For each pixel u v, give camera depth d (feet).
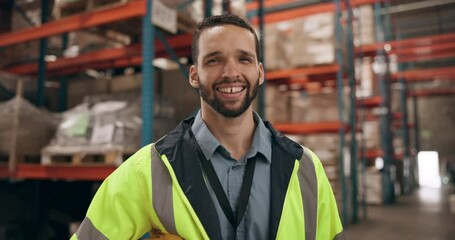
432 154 64.23
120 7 11.21
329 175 21.31
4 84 15.17
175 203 4.09
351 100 24.27
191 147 4.32
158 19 10.79
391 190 37.27
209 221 3.96
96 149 11.15
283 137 4.72
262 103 15.81
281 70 21.53
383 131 35.14
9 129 12.06
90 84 16.25
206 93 4.20
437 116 64.08
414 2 41.14
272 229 4.12
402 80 43.52
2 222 14.08
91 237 4.30
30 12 17.94
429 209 30.99
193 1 12.41
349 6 24.06
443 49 36.91
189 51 13.85
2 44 14.48
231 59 4.13
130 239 4.38
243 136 4.45
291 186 4.39
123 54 14.08
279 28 23.04
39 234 14.92
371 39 30.45
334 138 26.27
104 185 4.52
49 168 12.12
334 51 20.35
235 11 16.66
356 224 23.49
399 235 20.13
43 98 16.48
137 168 4.31
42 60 16.53
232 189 4.28
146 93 10.41
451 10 42.52
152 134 11.43
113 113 11.59
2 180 14.39
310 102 23.58
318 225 4.56
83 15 12.10
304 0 24.63
